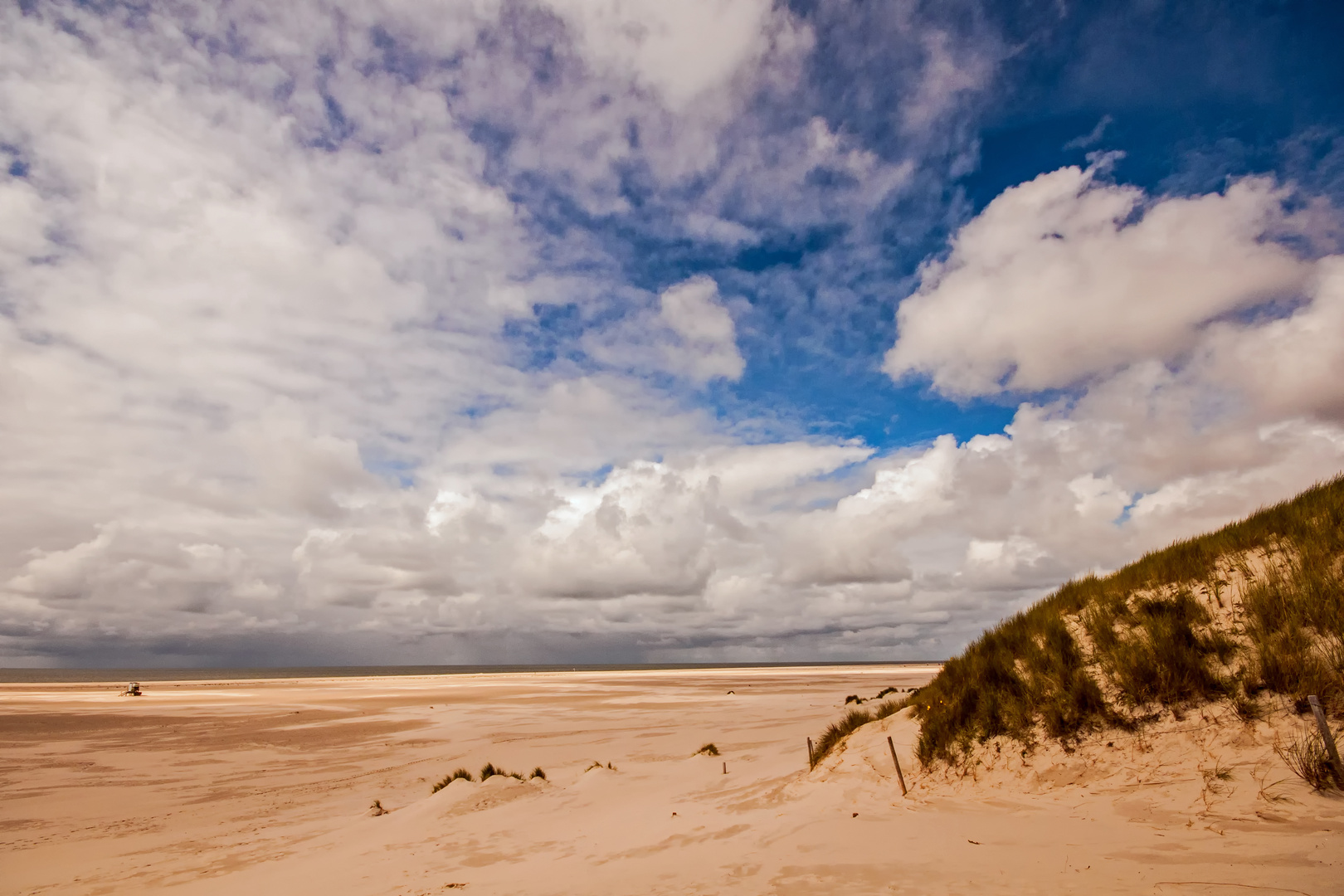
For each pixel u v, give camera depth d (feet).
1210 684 24.50
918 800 27.53
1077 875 17.33
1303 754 20.43
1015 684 30.94
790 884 20.13
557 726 106.32
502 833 36.78
